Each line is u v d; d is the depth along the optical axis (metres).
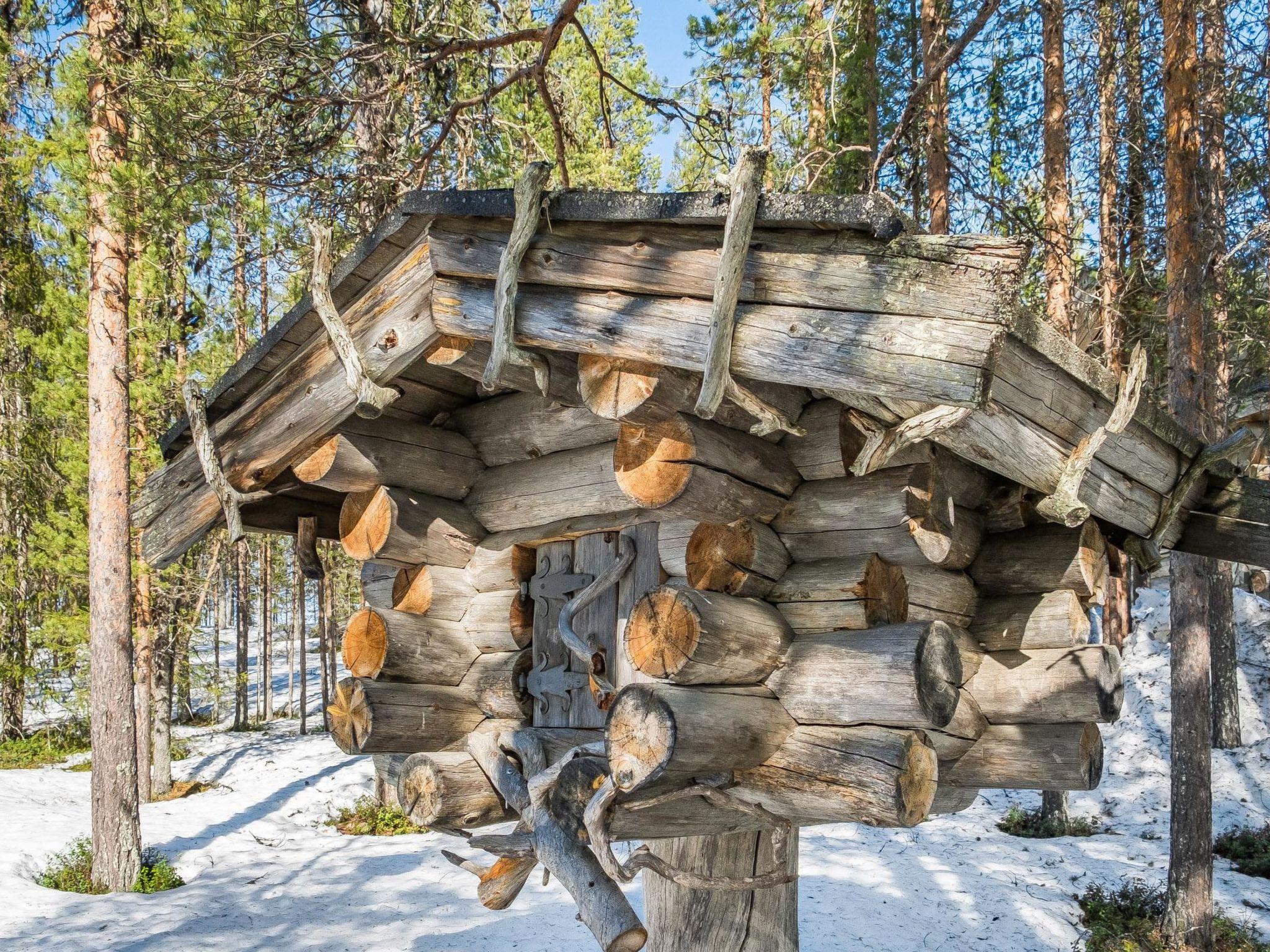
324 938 10.52
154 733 18.58
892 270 2.58
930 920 11.01
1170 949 10.34
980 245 2.45
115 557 12.78
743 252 2.76
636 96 8.62
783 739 3.40
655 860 3.35
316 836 15.55
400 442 4.29
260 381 4.23
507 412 4.45
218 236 13.12
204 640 27.80
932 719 3.18
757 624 3.41
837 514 3.59
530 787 3.69
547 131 14.18
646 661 3.29
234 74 8.55
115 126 11.89
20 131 17.19
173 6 10.48
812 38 9.33
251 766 20.31
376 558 4.33
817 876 12.66
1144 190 13.49
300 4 8.38
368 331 3.78
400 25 8.47
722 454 3.37
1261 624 19.17
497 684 4.38
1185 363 9.98
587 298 3.21
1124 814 15.73
